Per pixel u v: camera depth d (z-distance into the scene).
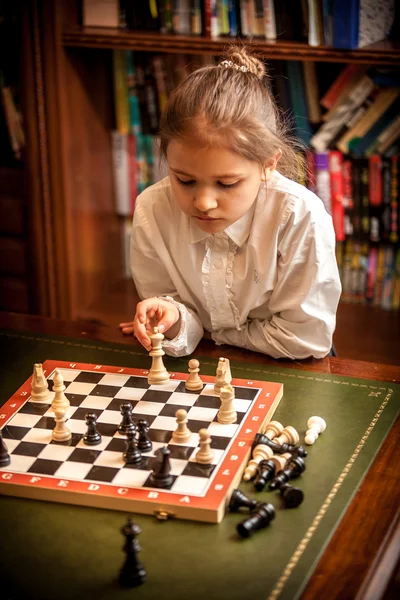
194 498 1.28
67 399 1.58
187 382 1.63
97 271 3.35
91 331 1.93
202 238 1.82
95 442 1.43
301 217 1.76
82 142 3.13
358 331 3.00
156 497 1.28
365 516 1.28
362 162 2.93
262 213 1.79
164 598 1.12
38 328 1.95
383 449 1.46
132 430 1.42
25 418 1.53
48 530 1.26
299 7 2.71
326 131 2.92
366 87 2.84
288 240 1.78
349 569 1.17
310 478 1.37
